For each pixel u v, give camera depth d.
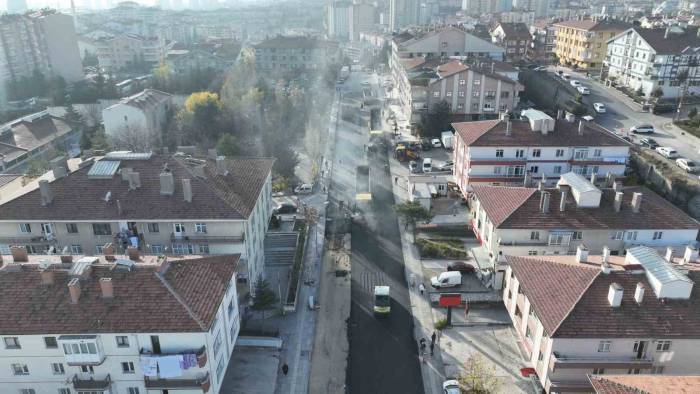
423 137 127.38
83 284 45.69
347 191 100.94
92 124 145.62
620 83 146.62
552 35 197.00
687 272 49.91
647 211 65.06
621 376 39.62
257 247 67.56
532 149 86.06
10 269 46.78
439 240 81.06
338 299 68.25
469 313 64.69
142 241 59.28
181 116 123.94
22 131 128.62
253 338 59.03
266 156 104.75
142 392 45.75
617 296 46.91
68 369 44.94
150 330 42.91
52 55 197.75
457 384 52.34
